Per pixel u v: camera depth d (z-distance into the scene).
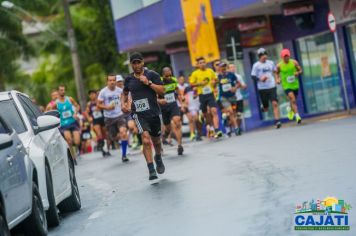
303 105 41.00
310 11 38.41
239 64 45.53
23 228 12.75
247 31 42.19
